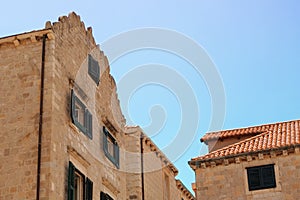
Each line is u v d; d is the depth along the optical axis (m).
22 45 22.30
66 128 21.64
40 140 20.20
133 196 28.28
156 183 31.23
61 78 22.11
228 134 28.58
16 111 21.03
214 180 25.59
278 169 24.88
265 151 25.08
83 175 22.33
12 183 19.75
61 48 22.67
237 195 25.05
